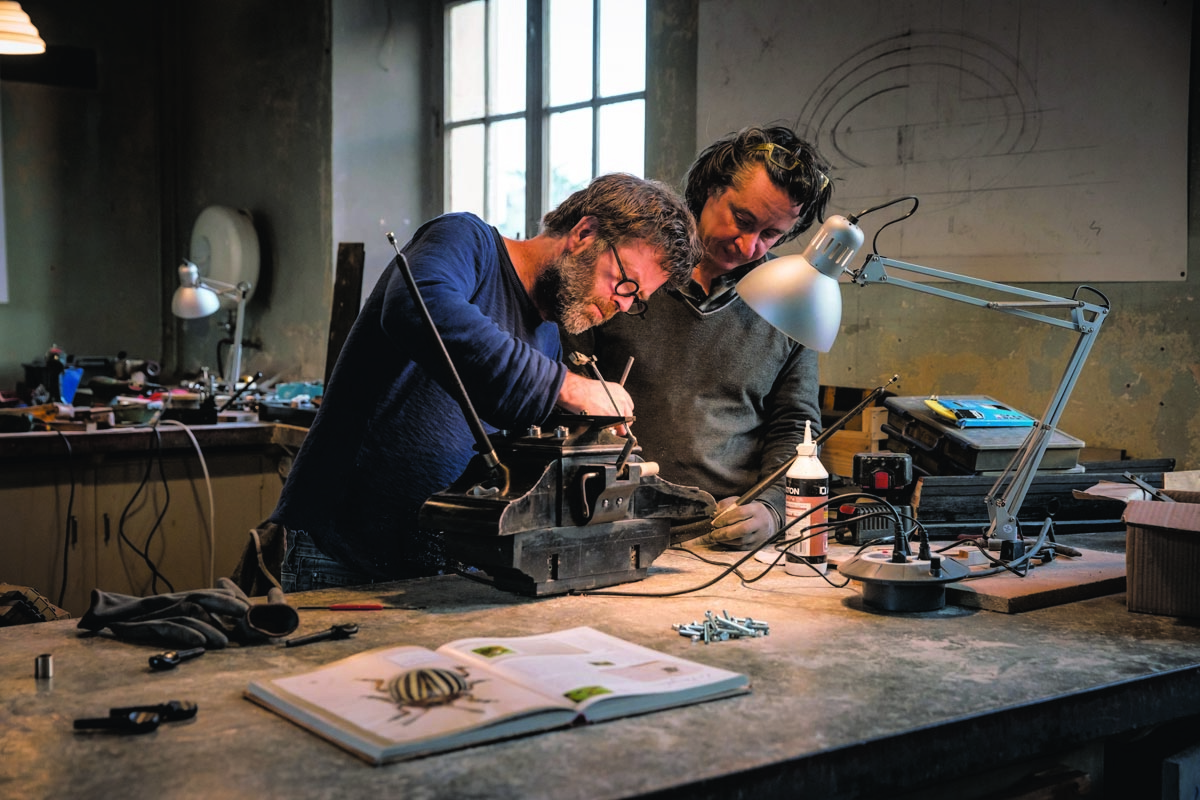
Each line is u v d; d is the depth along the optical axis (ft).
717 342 7.12
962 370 9.55
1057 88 8.73
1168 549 5.20
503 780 3.19
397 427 5.96
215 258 18.85
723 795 3.25
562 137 14.67
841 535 6.96
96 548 12.35
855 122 10.27
